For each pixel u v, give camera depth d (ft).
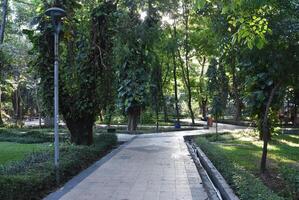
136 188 26.02
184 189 25.70
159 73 97.71
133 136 71.20
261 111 49.57
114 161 38.70
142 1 44.42
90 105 44.96
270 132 56.24
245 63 32.42
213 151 38.32
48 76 41.86
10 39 82.69
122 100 82.07
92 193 24.52
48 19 37.96
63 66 41.52
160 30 47.24
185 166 35.50
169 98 128.16
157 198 23.26
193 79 134.92
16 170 25.57
